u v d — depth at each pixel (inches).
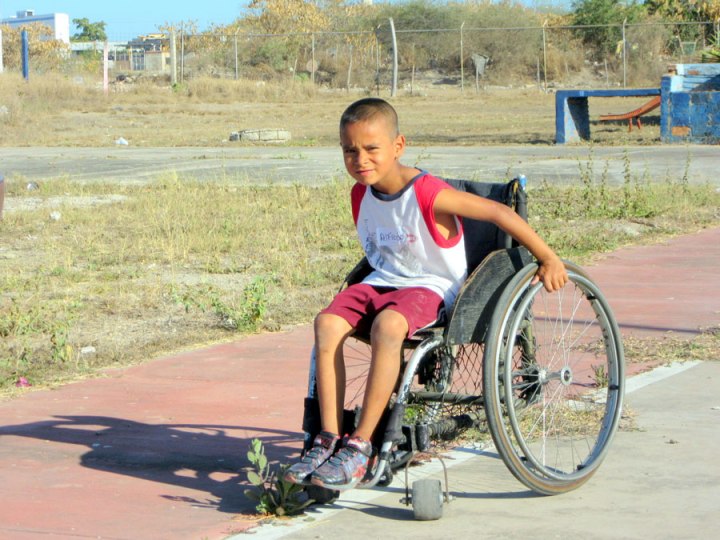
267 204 536.1
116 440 213.2
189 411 227.1
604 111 1347.2
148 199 554.3
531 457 185.2
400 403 179.8
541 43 1930.4
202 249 417.7
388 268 189.2
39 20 3430.1
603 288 324.2
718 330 269.7
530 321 198.2
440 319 185.2
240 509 186.7
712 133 871.7
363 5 2295.8
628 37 1861.5
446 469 197.5
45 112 1379.2
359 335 187.2
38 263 392.2
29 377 248.7
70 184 636.1
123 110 1437.0
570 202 511.2
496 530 178.7
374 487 192.7
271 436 213.8
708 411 219.6
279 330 284.2
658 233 441.7
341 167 734.5
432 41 1955.0
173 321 293.9
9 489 194.4
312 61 1765.5
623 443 206.1
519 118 1227.2
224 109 1467.8
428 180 184.4
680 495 187.6
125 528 181.3
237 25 2196.1
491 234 191.6
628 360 249.4
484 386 181.8
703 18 1868.8
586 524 179.8
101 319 297.6
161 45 2591.0
